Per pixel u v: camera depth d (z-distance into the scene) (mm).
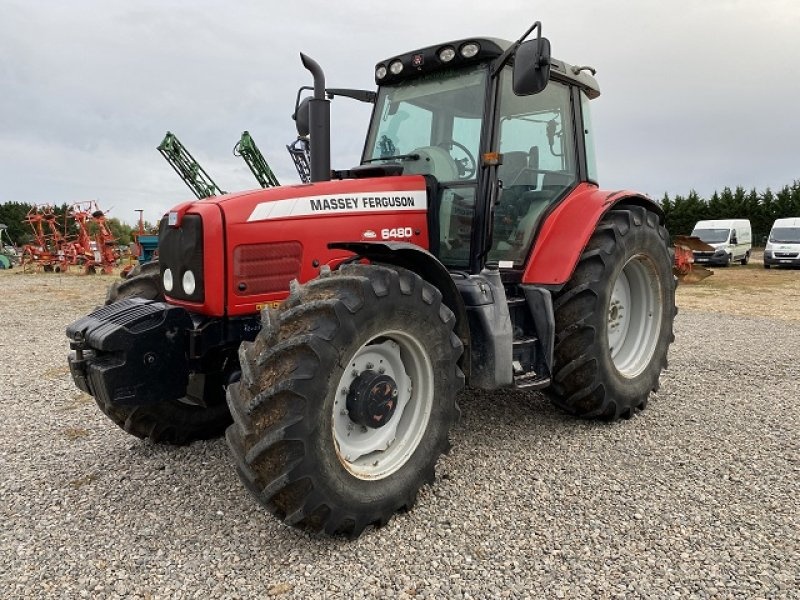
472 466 3400
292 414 2406
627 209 4242
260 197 3105
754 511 2873
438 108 3867
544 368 3674
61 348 7062
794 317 9492
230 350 3170
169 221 3119
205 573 2416
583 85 4418
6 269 21469
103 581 2363
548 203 4082
